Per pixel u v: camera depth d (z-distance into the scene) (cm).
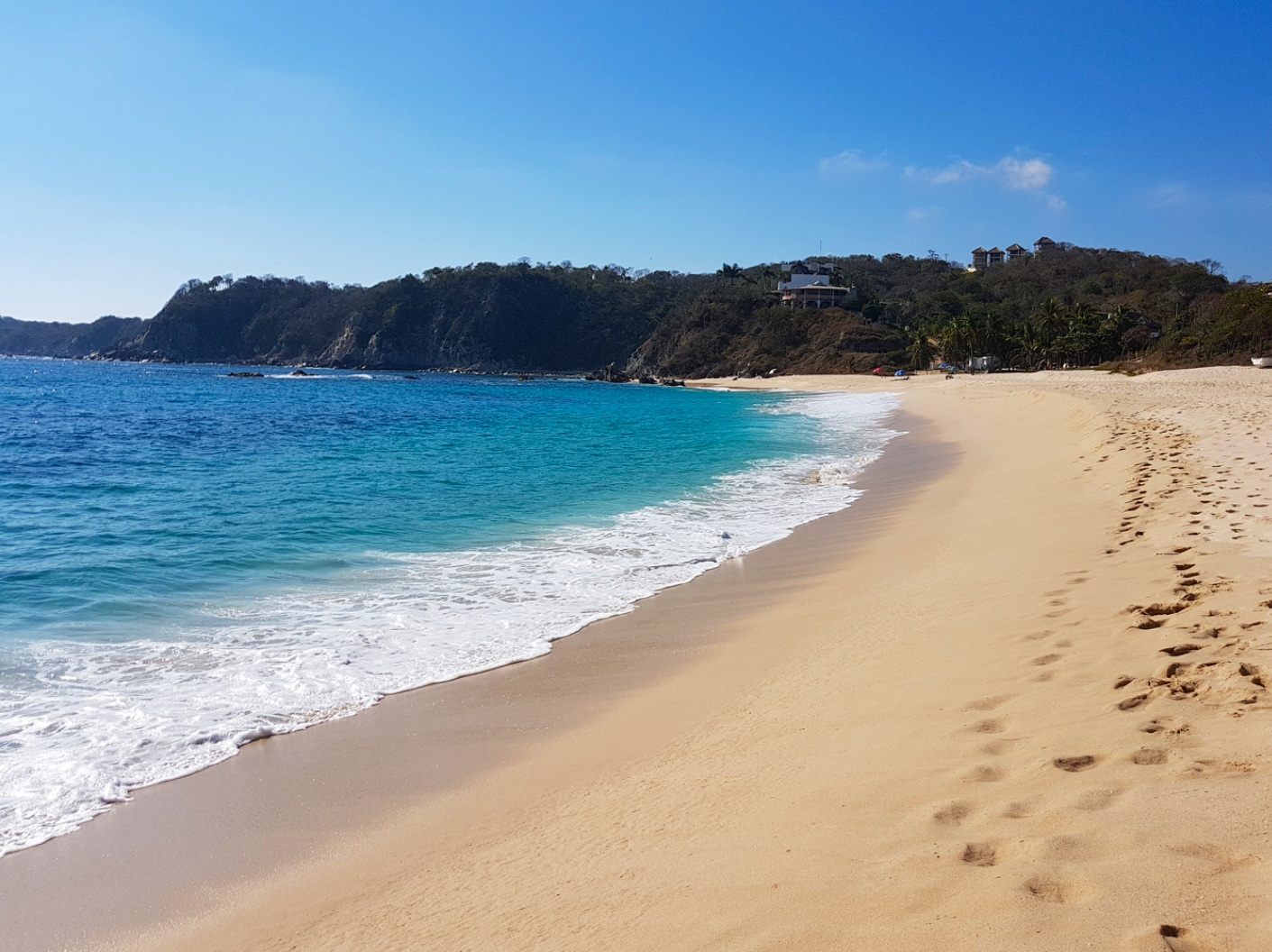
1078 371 7525
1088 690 485
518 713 685
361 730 655
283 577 1121
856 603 913
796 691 648
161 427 3809
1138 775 364
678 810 455
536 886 399
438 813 520
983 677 558
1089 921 268
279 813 527
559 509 1628
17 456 2586
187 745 625
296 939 394
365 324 19075
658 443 3088
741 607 970
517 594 1042
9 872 468
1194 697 440
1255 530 822
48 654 813
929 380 8700
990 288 15075
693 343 14250
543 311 18750
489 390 9156
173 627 905
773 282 16275
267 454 2667
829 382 9675
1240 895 266
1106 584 721
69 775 574
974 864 322
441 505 1683
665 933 323
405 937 377
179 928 416
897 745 471
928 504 1541
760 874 353
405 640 867
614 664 796
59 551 1268
